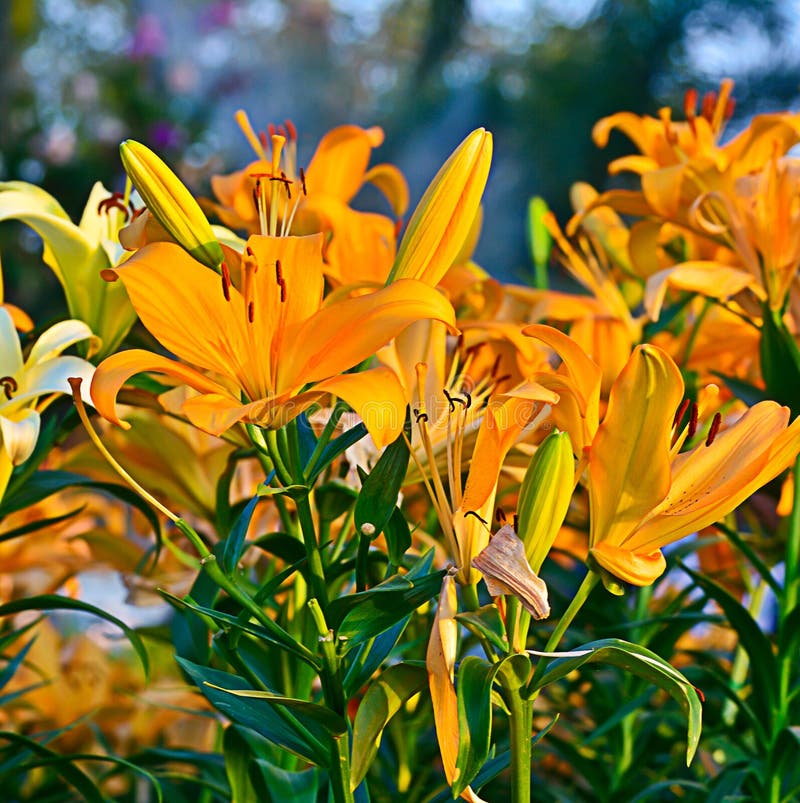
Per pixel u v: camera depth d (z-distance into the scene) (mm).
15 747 1593
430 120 13383
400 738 1635
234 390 1341
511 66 13656
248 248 1318
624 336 1687
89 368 1473
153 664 1801
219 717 1633
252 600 1348
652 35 12312
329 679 1346
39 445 1511
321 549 1423
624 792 1618
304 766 1519
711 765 1671
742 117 11789
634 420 1313
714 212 1648
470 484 1332
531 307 1745
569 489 1314
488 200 12344
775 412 1341
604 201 1684
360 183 1644
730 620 1542
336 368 1303
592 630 1726
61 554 1672
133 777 1770
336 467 1522
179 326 1321
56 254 1521
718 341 1723
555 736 1646
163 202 1320
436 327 1486
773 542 1690
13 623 1747
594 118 12172
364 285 1479
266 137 1617
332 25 14141
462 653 1618
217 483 1566
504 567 1294
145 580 1647
